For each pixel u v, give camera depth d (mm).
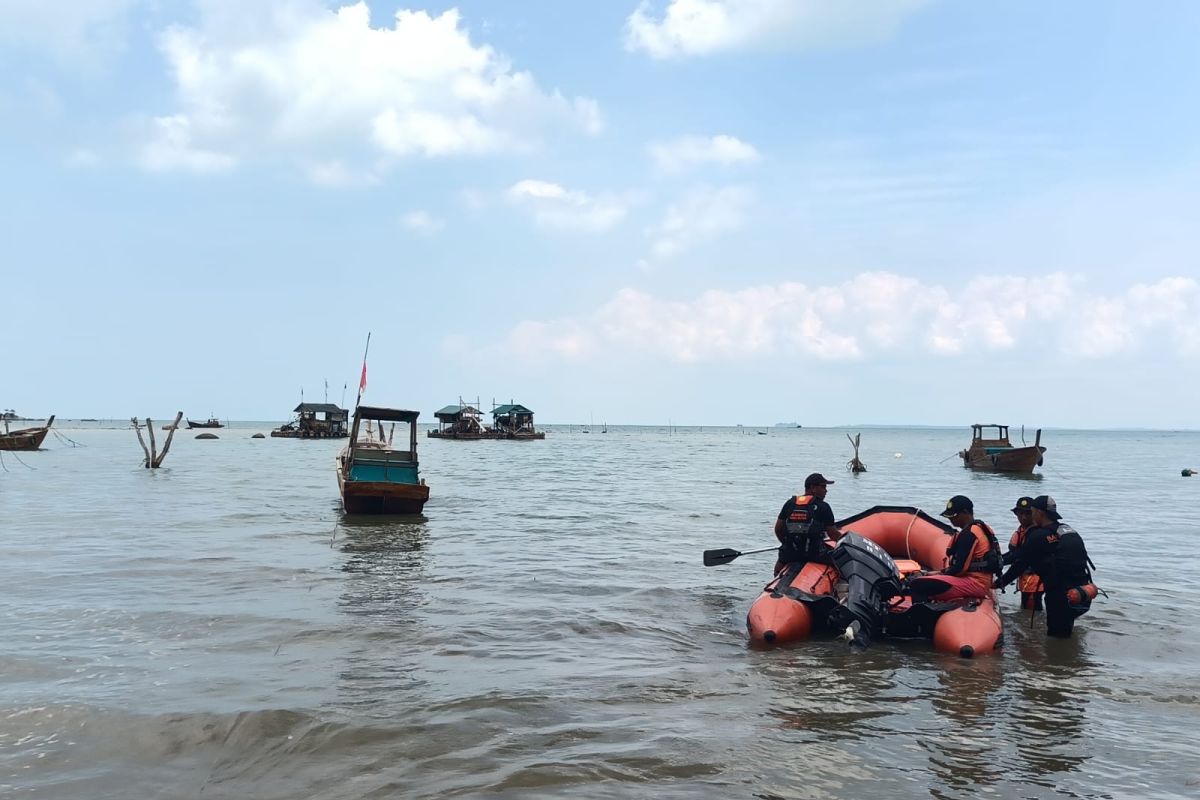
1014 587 10625
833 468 42875
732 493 24609
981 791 4469
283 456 50406
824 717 5602
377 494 17484
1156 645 7719
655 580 10617
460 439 89312
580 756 4852
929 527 10047
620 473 35656
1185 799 4395
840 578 8703
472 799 4297
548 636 7738
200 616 8289
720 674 6617
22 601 8938
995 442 44125
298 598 9258
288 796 4332
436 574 10836
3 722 5309
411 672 6523
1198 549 13742
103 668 6516
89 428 167625
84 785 4465
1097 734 5340
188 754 4887
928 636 8117
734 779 4570
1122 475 39656
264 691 5969
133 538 13844
